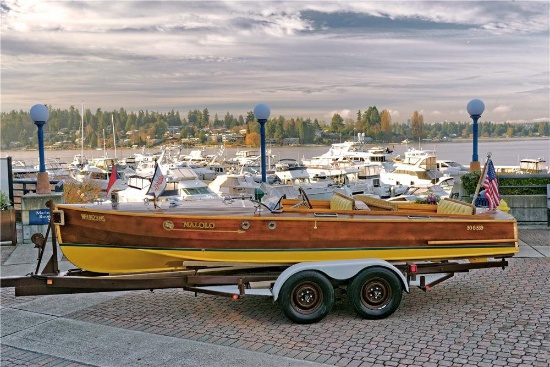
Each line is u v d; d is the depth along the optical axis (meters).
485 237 7.84
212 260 7.34
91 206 7.60
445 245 7.75
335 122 133.50
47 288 7.16
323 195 20.55
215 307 8.23
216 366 6.08
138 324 7.54
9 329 7.41
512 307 7.89
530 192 14.41
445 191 29.50
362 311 7.39
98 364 6.21
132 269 7.42
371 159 51.41
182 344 6.74
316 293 7.33
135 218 7.18
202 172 45.97
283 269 7.75
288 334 7.02
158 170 7.66
